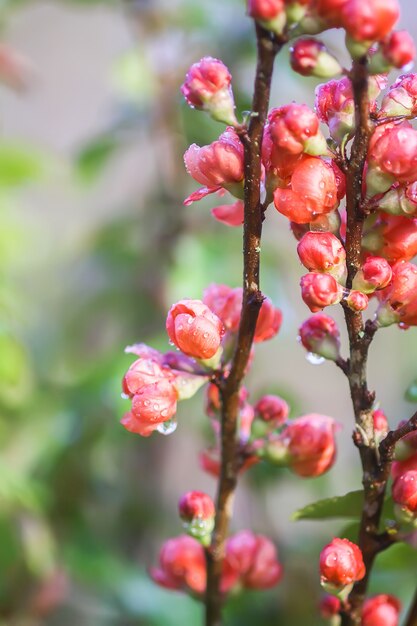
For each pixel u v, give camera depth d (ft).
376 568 2.82
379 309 2.36
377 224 2.36
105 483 3.82
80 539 3.51
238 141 2.35
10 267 4.36
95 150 4.15
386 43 2.26
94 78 6.35
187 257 3.79
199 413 3.79
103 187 5.45
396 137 2.29
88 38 6.15
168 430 2.43
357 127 2.30
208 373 2.42
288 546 3.73
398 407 5.01
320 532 3.99
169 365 2.42
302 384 5.65
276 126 2.29
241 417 2.56
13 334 3.48
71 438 3.54
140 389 2.41
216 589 2.50
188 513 2.48
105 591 3.44
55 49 6.13
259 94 2.28
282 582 3.48
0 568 3.41
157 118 4.05
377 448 2.39
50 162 4.13
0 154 3.96
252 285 2.35
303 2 2.25
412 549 2.76
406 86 2.32
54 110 6.16
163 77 4.05
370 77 2.31
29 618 3.42
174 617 3.41
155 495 4.04
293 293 4.84
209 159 2.33
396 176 2.30
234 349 2.45
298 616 3.41
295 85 3.93
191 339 2.39
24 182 4.09
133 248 4.05
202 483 5.06
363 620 2.46
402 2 5.72
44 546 3.48
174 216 3.98
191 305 2.40
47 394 3.81
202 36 4.05
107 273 4.10
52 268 4.66
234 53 3.96
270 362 5.53
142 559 3.89
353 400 2.38
